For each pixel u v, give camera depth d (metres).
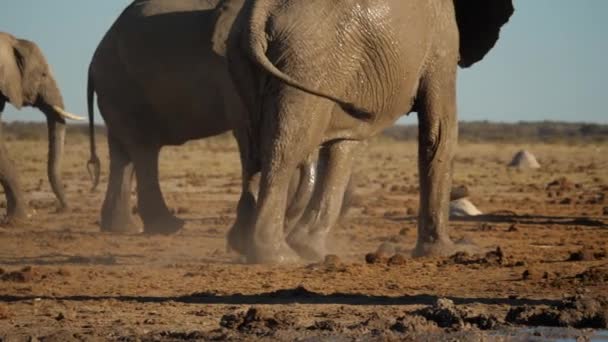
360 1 18.22
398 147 115.19
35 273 17.47
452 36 19.50
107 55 26.17
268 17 17.98
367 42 18.25
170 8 25.20
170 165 64.88
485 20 20.75
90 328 12.91
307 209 19.33
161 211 25.95
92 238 24.06
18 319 13.54
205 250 21.84
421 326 12.52
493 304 14.46
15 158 70.62
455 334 12.28
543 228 26.77
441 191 19.83
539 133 189.62
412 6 18.75
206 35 24.09
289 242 19.14
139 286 16.27
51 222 28.28
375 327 12.69
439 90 19.42
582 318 12.74
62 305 14.51
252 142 18.53
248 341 12.03
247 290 15.78
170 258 20.25
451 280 16.66
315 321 13.02
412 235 24.94
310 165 20.00
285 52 17.88
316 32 17.95
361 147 19.28
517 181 51.28
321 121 18.16
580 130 188.12
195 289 15.94
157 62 25.00
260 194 18.25
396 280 16.66
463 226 27.27
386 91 18.67
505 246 22.33
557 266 18.23
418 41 18.86
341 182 19.14
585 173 59.25
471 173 58.38
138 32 25.38
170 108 25.14
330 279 16.75
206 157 78.94
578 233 25.47
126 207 26.38
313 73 17.94
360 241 23.45
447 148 19.72
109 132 26.58
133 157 25.98
